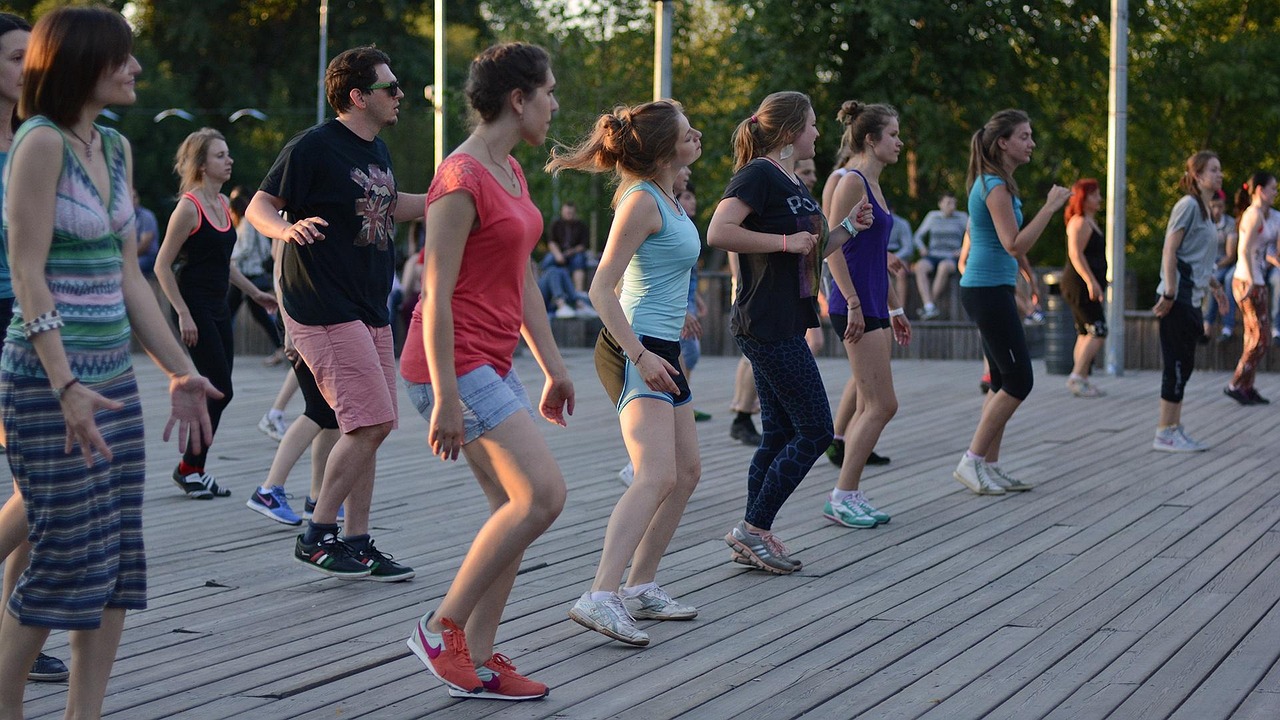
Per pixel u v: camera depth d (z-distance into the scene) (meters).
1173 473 7.34
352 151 4.76
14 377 2.86
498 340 3.35
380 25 35.88
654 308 4.15
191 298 6.38
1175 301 8.11
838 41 25.47
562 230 18.28
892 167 26.70
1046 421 9.80
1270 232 10.89
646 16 28.36
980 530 5.83
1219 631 4.14
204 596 4.68
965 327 16.34
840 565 5.16
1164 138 28.94
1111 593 4.66
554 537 5.73
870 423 5.86
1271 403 10.70
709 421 10.02
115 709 3.43
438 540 5.70
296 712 3.41
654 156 4.09
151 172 33.59
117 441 2.94
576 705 3.47
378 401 4.79
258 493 5.93
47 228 2.79
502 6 29.16
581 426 9.77
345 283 4.73
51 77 2.83
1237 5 30.22
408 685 3.64
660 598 4.36
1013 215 6.39
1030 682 3.64
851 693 3.56
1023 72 25.72
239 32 37.25
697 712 3.41
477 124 3.39
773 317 4.81
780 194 4.71
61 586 2.88
